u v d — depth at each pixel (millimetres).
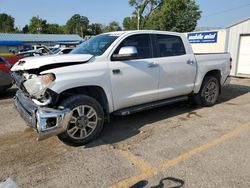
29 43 45125
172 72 5109
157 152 3777
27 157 3676
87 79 3869
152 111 5891
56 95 3645
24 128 4879
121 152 3793
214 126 4844
